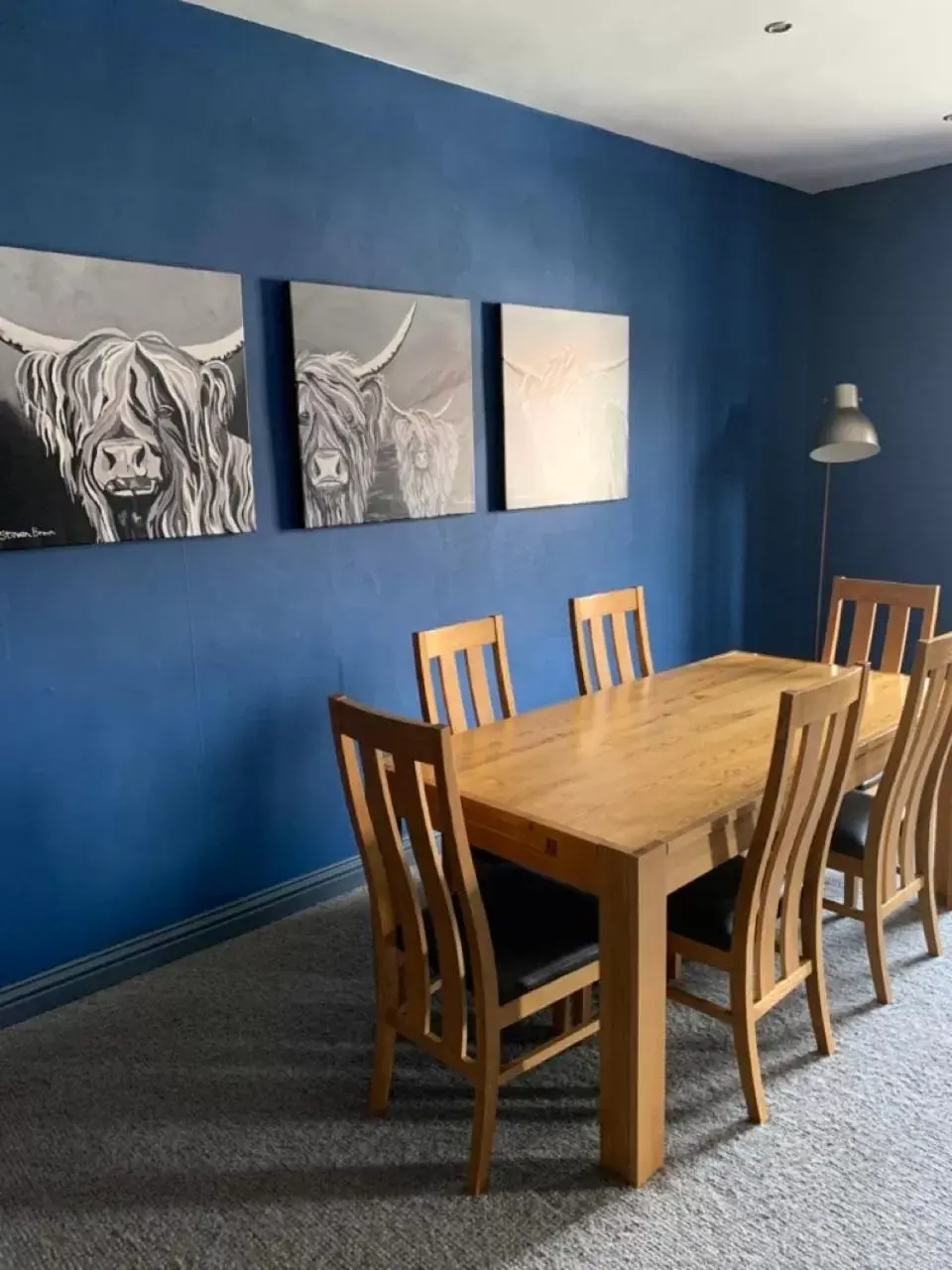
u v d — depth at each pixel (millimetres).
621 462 3797
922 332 4348
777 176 4273
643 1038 1743
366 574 3012
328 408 2787
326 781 2994
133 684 2514
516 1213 1731
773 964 2006
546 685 3688
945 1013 2311
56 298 2219
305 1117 2008
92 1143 1943
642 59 2859
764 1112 1947
